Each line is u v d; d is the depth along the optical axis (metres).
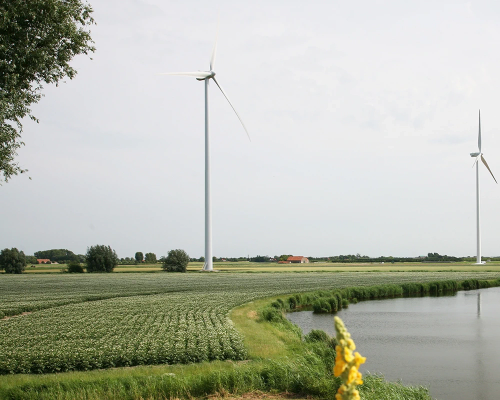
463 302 65.25
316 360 23.08
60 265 198.38
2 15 19.72
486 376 26.89
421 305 61.91
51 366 22.28
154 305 49.97
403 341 37.38
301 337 34.62
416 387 21.95
